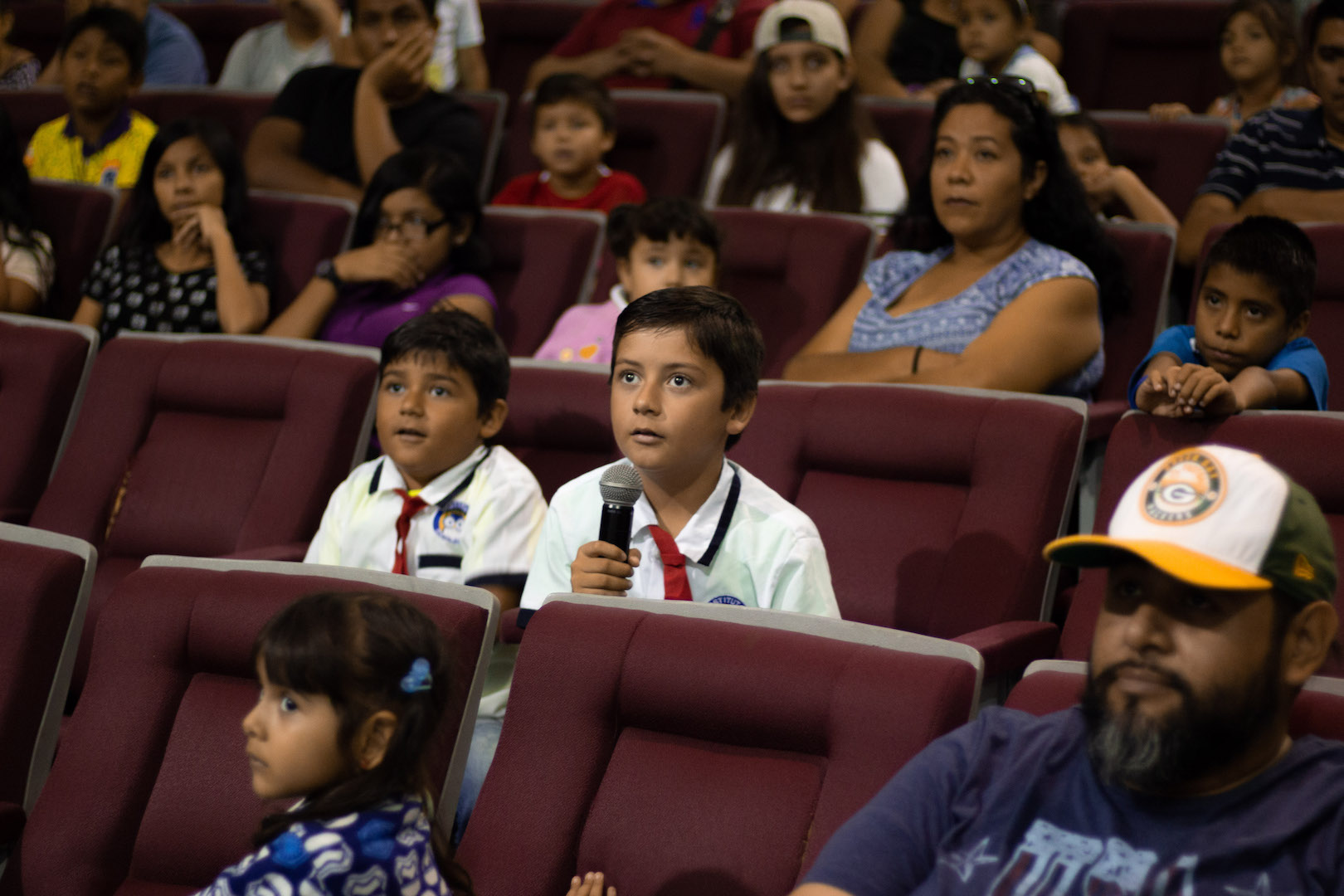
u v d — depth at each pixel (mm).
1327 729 1200
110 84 3986
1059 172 2564
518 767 1415
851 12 4785
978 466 1993
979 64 4059
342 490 2256
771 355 2912
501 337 3045
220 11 5469
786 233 2973
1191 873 1054
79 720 1603
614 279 3053
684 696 1374
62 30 5418
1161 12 4473
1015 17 3934
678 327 1690
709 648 1380
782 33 3387
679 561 1736
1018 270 2539
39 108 4242
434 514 2148
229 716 1568
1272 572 1028
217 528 2412
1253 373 1977
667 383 1690
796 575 1737
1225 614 1038
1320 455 1741
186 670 1611
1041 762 1162
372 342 2979
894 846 1146
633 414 1693
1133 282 2639
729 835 1327
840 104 3396
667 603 1459
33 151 4109
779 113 3420
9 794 1650
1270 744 1077
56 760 1599
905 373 2514
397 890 1218
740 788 1344
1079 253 2602
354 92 3984
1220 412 1836
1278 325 2047
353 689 1234
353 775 1252
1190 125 3568
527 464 2365
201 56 5223
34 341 2611
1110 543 1063
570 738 1408
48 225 3418
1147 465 1853
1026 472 1957
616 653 1412
